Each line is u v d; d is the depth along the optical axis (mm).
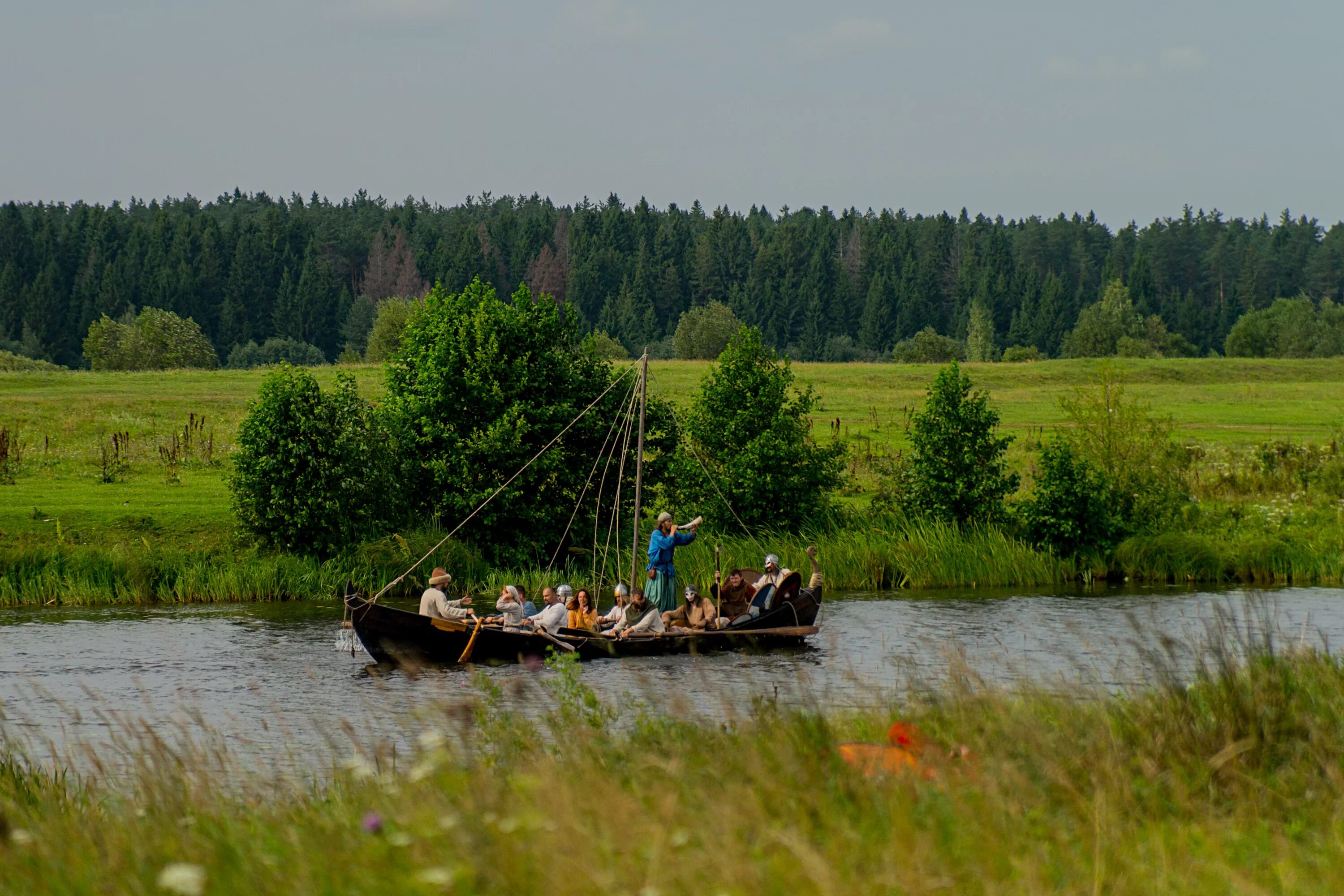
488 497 117062
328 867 23000
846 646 85625
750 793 25469
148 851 24859
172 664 80625
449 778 29438
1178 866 22969
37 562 110500
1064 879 22250
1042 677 49250
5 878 24000
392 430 121438
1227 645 42531
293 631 93438
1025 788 27000
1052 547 124938
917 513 131375
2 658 82375
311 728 59656
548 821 23312
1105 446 133750
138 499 135625
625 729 44281
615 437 129125
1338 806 26547
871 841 23469
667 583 91438
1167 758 30500
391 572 113812
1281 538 128125
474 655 82000
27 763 43250
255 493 115312
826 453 133375
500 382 123438
